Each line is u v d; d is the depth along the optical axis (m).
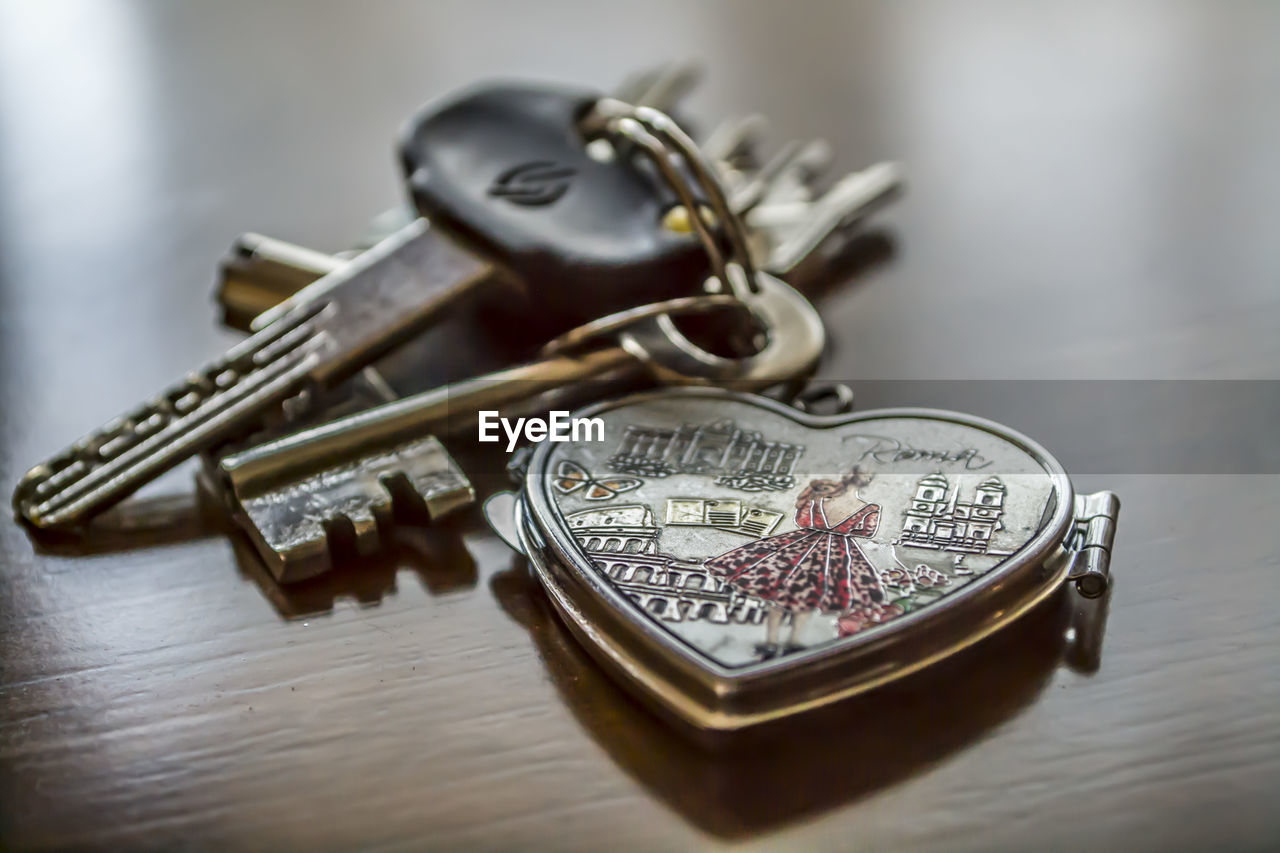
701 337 0.28
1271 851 0.21
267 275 0.29
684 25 0.41
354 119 0.37
